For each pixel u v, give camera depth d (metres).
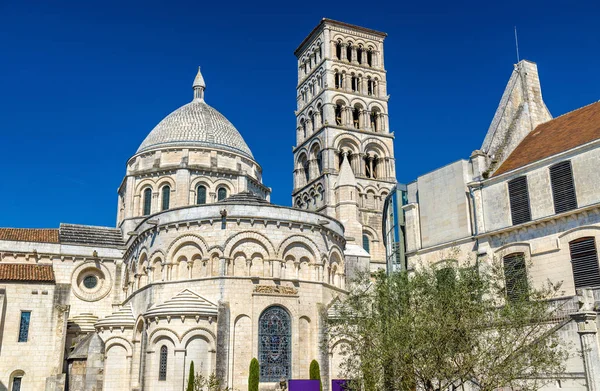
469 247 46.47
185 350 51.19
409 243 52.09
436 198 50.50
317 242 60.16
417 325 32.78
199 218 57.69
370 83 111.50
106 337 58.75
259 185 88.06
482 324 32.44
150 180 81.12
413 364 32.12
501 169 47.41
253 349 53.03
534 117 52.47
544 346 32.56
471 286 34.62
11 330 60.47
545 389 37.28
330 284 61.03
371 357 34.88
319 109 106.88
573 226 39.78
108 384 57.03
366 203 99.19
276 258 56.91
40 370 60.28
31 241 70.88
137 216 79.69
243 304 54.34
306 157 108.50
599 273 37.75
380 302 37.16
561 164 41.31
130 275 66.62
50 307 62.53
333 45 109.31
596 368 34.72
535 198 42.56
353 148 102.88
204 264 56.19
